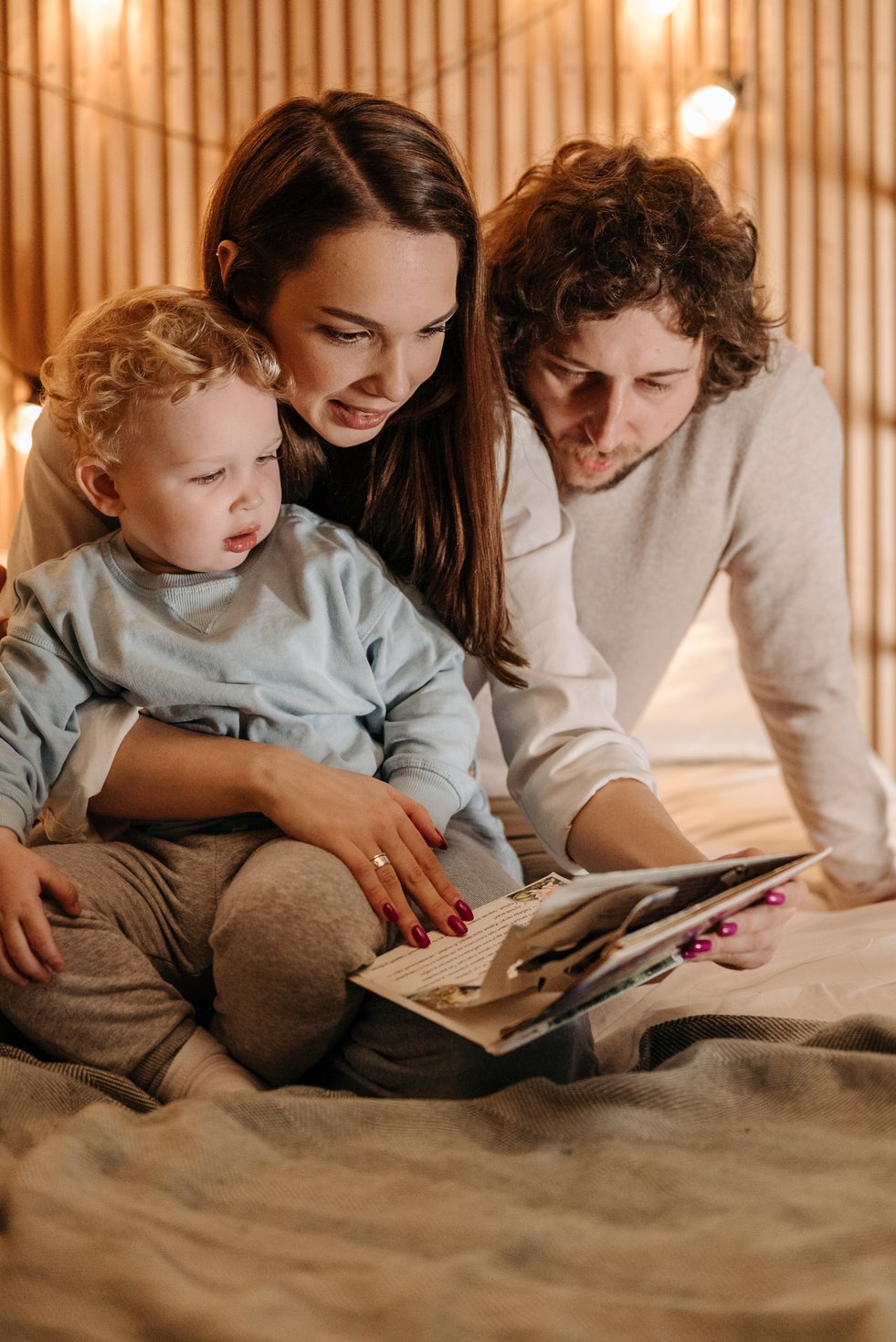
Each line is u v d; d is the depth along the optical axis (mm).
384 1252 737
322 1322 669
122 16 3283
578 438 1495
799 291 3361
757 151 3338
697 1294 683
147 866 1152
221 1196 826
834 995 1172
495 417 1372
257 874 1047
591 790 1251
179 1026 1045
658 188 1387
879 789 1796
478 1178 826
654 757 2490
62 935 1048
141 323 1210
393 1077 1022
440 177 1213
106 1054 1032
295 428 1351
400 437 1354
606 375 1418
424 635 1322
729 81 3244
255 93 3314
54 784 1201
